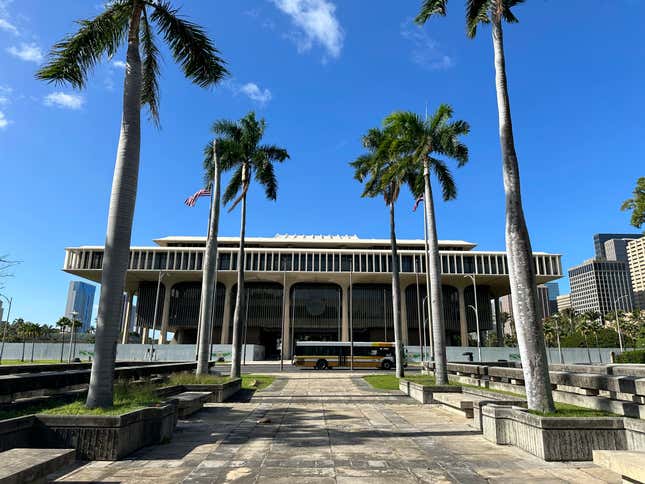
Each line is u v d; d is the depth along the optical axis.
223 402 15.19
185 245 79.62
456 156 20.22
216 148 21.30
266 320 75.00
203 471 6.11
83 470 6.14
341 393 18.67
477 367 16.84
